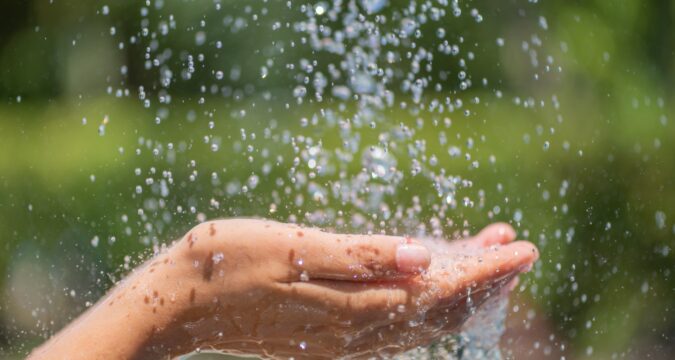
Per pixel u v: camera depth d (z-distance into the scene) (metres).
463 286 1.64
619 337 5.20
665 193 5.83
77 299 4.20
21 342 4.84
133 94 7.09
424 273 1.63
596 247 5.41
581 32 6.21
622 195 5.72
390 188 2.79
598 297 5.19
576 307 5.05
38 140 6.48
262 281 1.61
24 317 5.07
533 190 5.45
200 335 1.69
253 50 6.48
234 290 1.63
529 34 6.39
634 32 6.28
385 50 5.88
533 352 4.44
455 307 1.70
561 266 5.07
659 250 5.61
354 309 1.62
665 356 5.24
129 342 1.66
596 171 5.79
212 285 1.64
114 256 3.93
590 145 5.87
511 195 5.33
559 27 6.27
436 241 2.17
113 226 5.39
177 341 1.69
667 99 6.29
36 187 5.92
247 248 1.62
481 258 1.67
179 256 1.67
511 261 1.67
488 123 5.95
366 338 1.69
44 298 5.05
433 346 1.85
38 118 7.07
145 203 5.52
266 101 6.29
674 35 6.33
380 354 1.73
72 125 6.82
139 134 6.40
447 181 2.71
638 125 5.98
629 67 6.20
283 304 1.63
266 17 6.45
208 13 6.64
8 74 7.70
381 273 1.59
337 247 1.60
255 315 1.65
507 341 3.73
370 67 3.30
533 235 5.20
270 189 5.25
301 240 1.61
